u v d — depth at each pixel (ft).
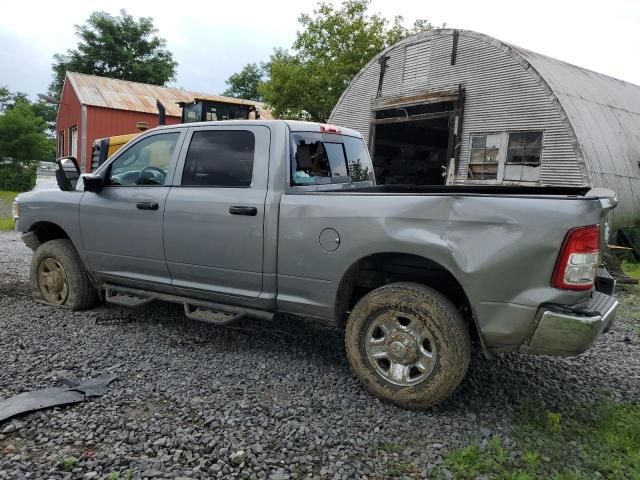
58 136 96.17
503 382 13.20
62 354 13.67
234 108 41.39
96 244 16.33
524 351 10.62
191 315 14.60
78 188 17.16
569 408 11.78
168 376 12.59
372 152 48.91
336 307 12.55
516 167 37.01
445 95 41.55
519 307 10.26
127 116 75.61
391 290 11.64
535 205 10.15
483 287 10.53
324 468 9.05
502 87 37.65
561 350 10.14
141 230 15.19
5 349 13.87
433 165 56.49
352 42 68.80
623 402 12.23
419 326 11.32
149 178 15.47
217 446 9.54
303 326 16.93
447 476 8.93
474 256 10.53
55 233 18.84
